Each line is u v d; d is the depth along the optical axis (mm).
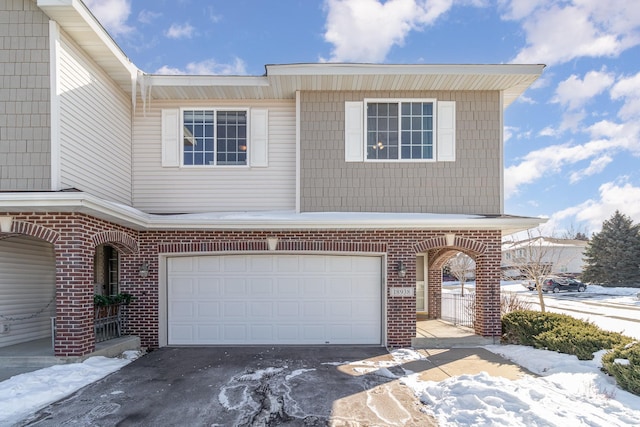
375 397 6051
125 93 10117
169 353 8852
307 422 5203
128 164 10219
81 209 7055
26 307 9273
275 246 9586
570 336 7734
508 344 9484
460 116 10266
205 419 5301
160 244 9586
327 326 9773
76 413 5457
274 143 10539
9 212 7180
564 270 41125
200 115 10602
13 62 7477
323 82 9789
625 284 34094
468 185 10133
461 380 6426
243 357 8461
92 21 7676
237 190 10383
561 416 4945
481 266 9711
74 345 7316
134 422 5203
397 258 9625
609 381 6078
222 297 9781
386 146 10227
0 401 5652
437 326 11250
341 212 10023
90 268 7641
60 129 7508
